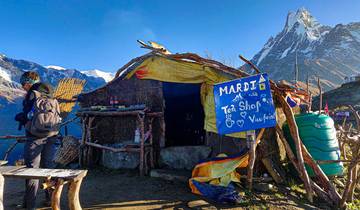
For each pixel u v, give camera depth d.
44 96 4.83
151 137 8.13
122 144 8.35
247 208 5.39
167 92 9.95
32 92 4.74
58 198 3.47
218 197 5.70
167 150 8.27
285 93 7.20
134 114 8.10
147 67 8.62
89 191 6.32
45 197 5.45
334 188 6.02
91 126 9.09
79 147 8.98
